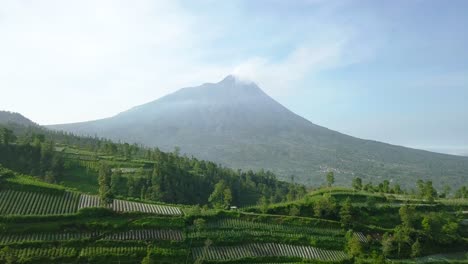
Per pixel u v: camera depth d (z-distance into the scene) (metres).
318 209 118.44
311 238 106.06
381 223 119.50
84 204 108.44
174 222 102.62
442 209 133.00
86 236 93.00
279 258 97.06
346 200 121.12
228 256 95.62
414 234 109.94
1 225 90.94
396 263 99.19
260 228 108.44
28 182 113.62
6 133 161.00
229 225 107.75
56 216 97.12
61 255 84.94
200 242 98.44
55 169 154.50
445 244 110.38
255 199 194.50
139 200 122.19
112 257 87.00
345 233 110.81
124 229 97.31
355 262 97.06
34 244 86.62
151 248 91.75
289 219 113.56
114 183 152.38
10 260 79.00
